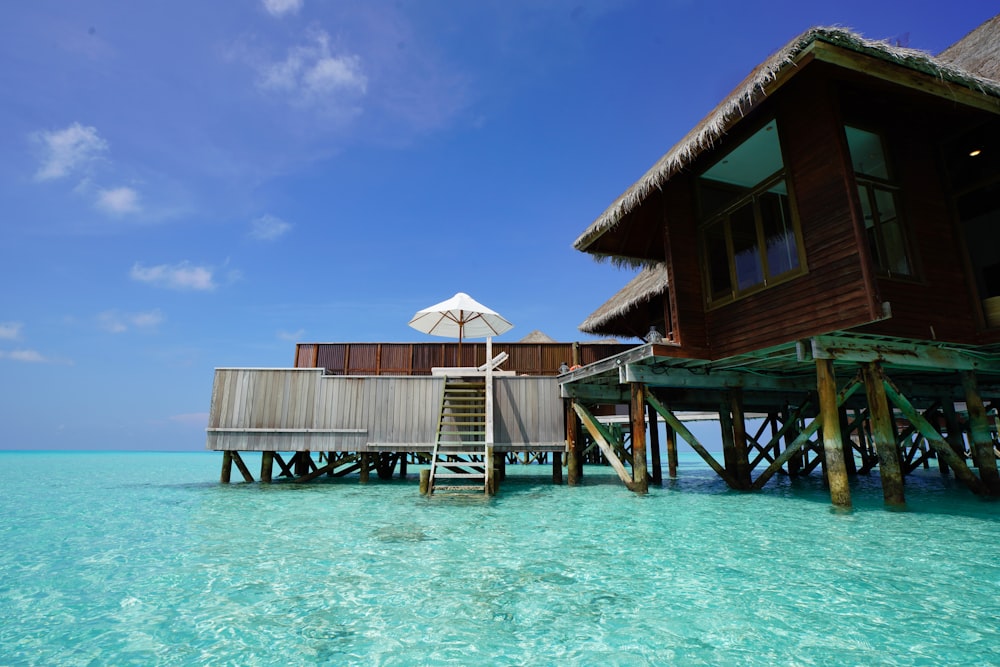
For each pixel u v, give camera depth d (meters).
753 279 9.17
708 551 5.61
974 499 8.98
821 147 7.93
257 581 4.64
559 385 12.79
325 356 14.99
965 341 8.41
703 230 10.44
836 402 7.98
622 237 12.32
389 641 3.34
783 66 6.93
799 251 8.21
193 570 5.01
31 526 7.61
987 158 8.52
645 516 7.89
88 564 5.28
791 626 3.50
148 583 4.61
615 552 5.59
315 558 5.44
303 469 14.62
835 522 7.20
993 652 3.09
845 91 8.38
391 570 4.96
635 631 3.45
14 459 49.84
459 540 6.27
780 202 8.67
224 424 12.67
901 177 8.58
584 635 3.40
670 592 4.23
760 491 11.20
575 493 10.92
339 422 12.56
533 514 8.16
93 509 9.40
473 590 4.33
